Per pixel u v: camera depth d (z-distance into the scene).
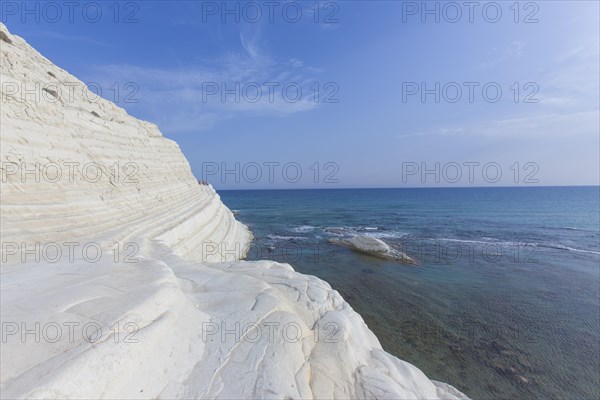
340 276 19.48
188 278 7.00
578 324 13.24
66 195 10.38
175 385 3.50
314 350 5.21
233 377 3.84
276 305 5.77
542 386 9.36
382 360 5.98
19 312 3.72
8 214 7.81
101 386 2.94
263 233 35.41
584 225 41.47
